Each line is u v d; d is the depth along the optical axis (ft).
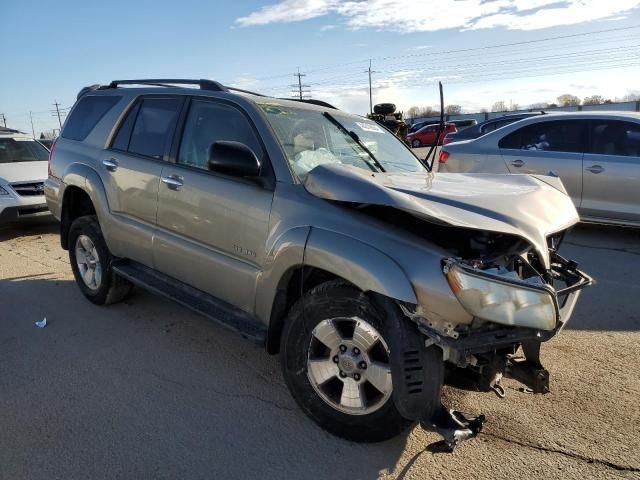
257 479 8.77
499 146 26.55
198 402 11.10
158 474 8.87
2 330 14.94
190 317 15.81
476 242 9.06
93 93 17.29
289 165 10.62
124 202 14.56
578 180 24.27
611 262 21.04
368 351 9.14
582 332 14.40
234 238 11.26
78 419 10.44
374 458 9.27
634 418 10.40
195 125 12.84
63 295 17.94
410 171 12.96
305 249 9.59
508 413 10.63
